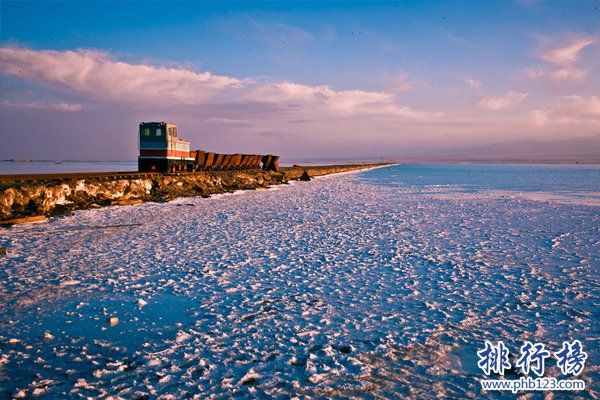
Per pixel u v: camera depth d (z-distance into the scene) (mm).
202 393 4926
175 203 23453
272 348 6070
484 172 80812
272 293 8430
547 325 6902
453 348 6102
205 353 5910
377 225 16781
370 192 33438
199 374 5352
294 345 6172
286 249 12328
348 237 14219
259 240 13609
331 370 5461
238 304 7816
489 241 13609
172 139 30219
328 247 12633
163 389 5004
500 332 6641
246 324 6914
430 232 15234
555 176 62094
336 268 10281
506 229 15891
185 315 7293
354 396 4891
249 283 9062
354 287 8828
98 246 12500
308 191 34188
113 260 10891
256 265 10508
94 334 6523
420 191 34469
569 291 8594
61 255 11367
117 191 23375
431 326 6867
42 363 5625
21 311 7422
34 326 6805
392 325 6898
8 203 17266
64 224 16125
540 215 19734
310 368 5496
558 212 20766
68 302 7871
